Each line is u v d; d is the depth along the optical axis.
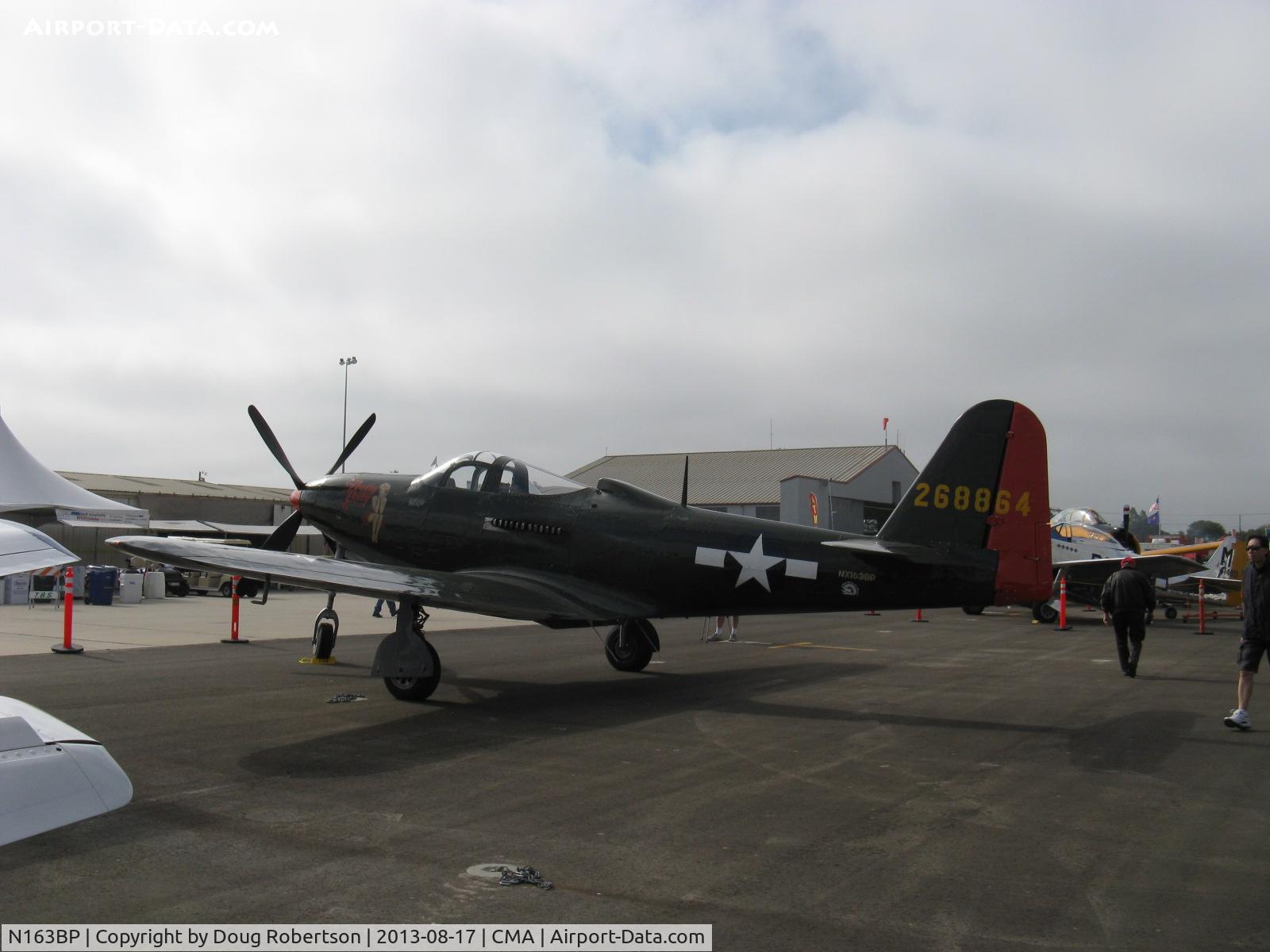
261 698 8.59
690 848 4.41
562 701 8.79
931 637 16.50
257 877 3.95
